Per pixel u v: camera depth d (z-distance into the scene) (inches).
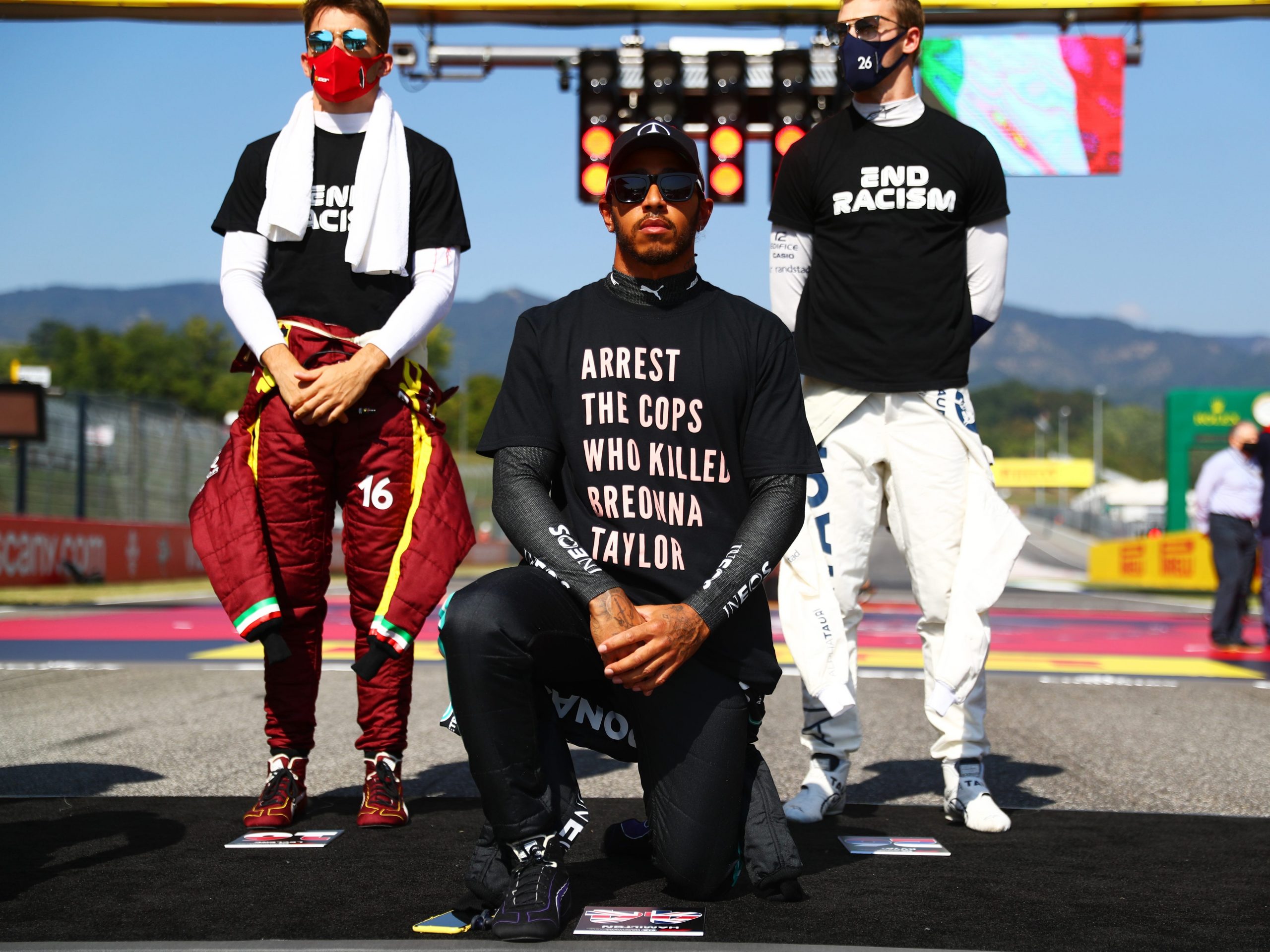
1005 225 125.4
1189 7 317.7
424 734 171.5
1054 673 257.4
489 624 78.0
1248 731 177.5
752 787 90.3
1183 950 75.4
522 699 79.4
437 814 120.0
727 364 89.4
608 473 88.2
